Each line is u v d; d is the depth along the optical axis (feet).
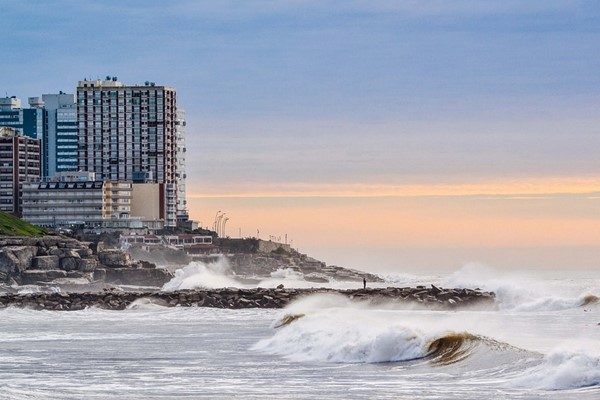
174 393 292.40
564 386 282.36
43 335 507.30
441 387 294.05
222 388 301.63
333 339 390.21
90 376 333.42
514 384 291.17
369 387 298.76
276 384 308.60
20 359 388.16
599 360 290.35
